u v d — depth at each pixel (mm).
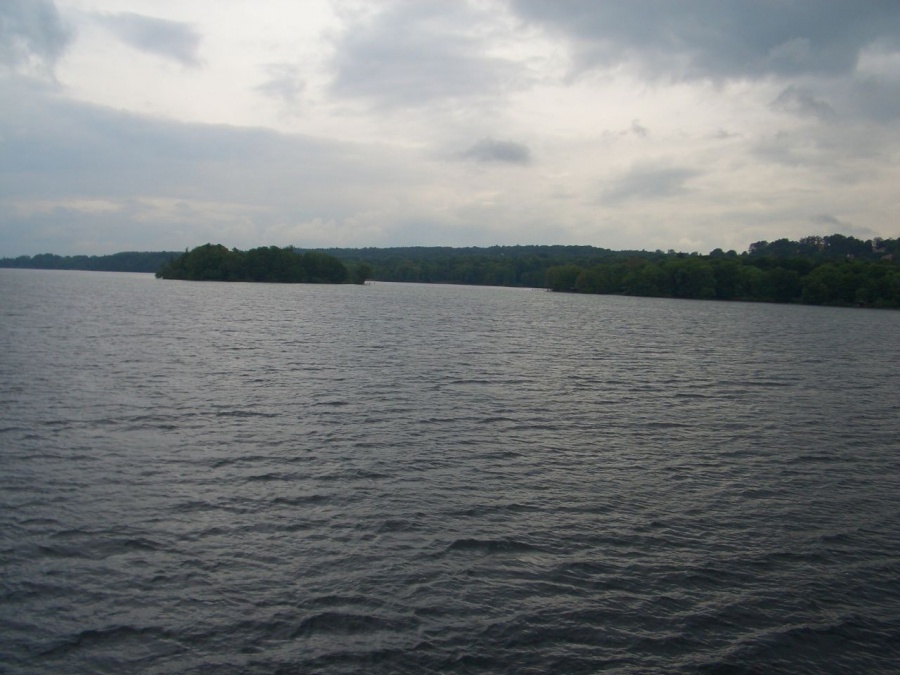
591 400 33562
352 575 14141
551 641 12148
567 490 19734
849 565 15500
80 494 18062
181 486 18922
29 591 13141
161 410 27938
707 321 102375
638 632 12547
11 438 22984
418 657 11562
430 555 15156
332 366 41781
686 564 15227
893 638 12711
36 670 10930
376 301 131625
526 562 15016
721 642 12359
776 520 17953
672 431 27406
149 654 11430
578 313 116250
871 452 24812
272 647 11711
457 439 24984
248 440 23844
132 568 14172
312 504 17875
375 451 22984
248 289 165375
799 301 179500
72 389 31531
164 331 59906
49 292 127625
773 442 25938
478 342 60281
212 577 13898
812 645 12398
